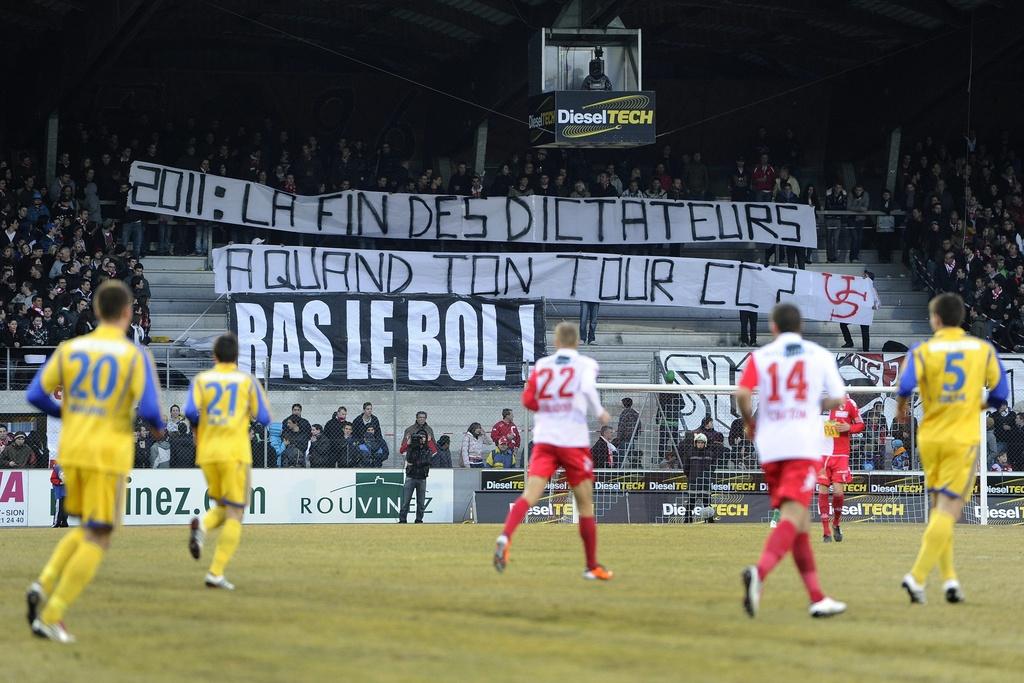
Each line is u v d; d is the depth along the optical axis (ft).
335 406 173.17
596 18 166.09
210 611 59.21
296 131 221.66
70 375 51.96
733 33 219.20
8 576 75.66
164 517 144.66
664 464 146.61
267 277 179.83
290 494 147.74
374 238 193.16
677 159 232.94
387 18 201.36
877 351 194.70
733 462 146.00
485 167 228.02
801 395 58.03
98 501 51.44
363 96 225.56
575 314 199.82
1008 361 178.81
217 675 44.16
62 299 161.89
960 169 217.56
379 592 66.80
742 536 113.39
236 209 186.91
